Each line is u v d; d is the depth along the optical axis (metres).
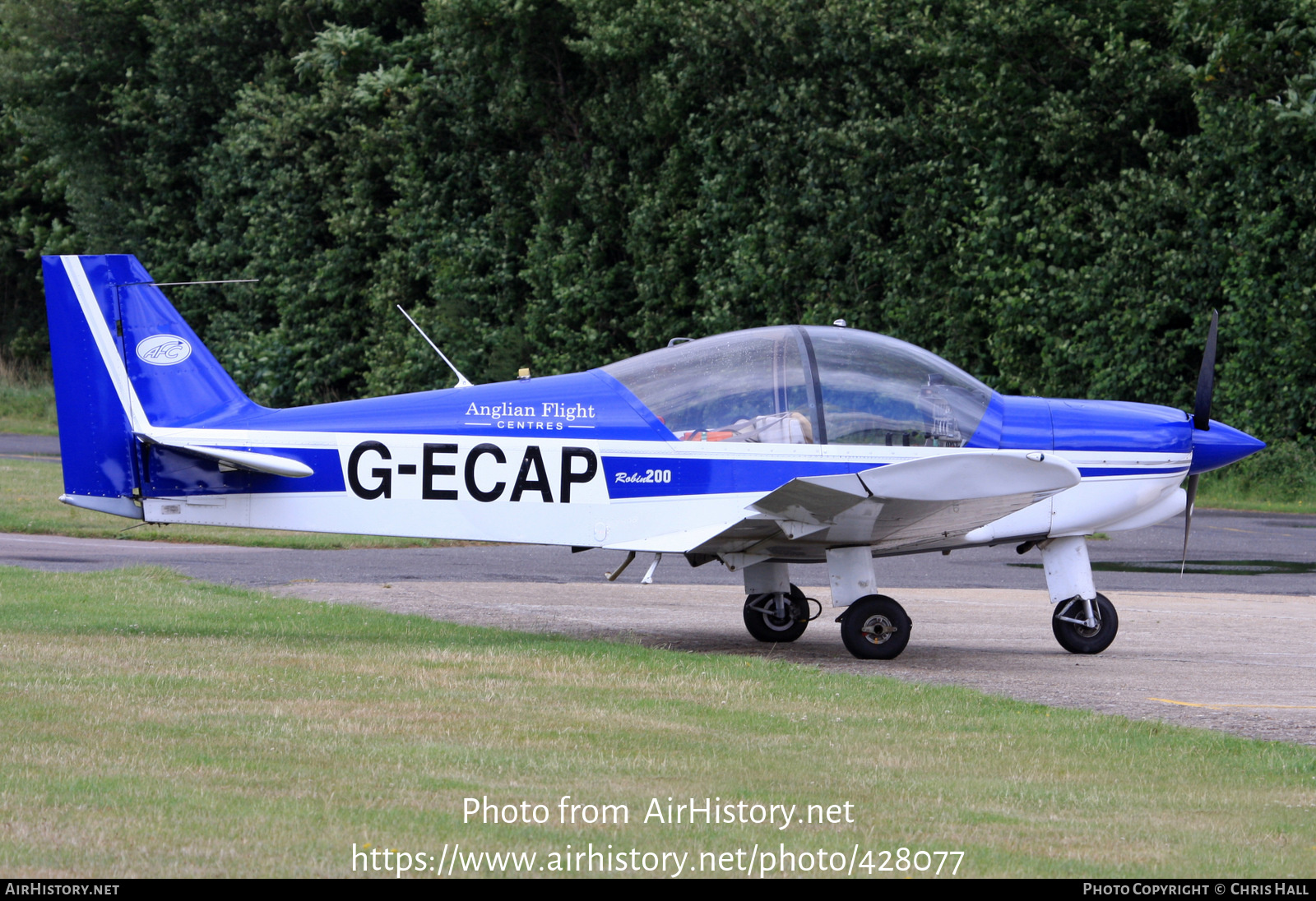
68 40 128.88
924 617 34.25
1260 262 72.94
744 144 88.25
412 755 16.58
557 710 19.53
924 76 84.00
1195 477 29.62
